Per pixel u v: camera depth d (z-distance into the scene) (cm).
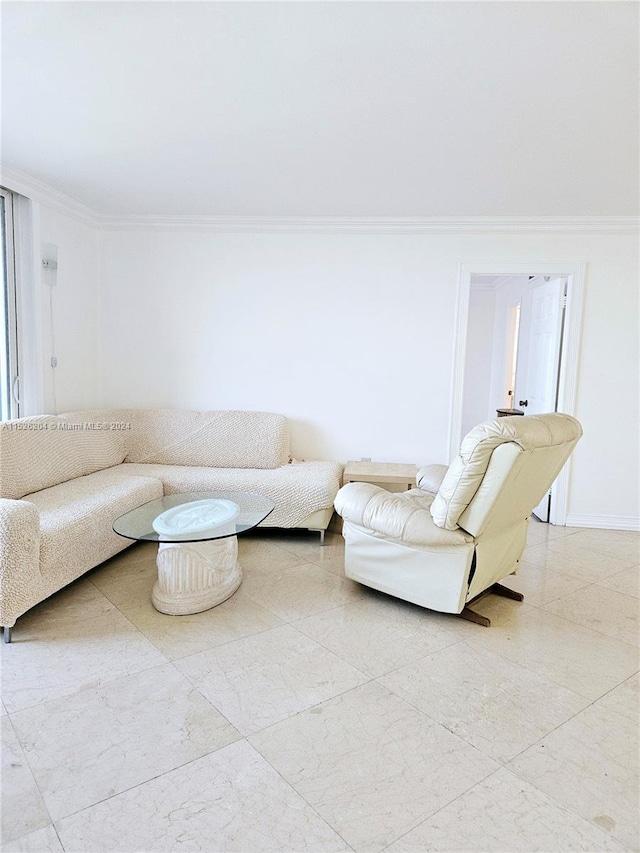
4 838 137
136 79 213
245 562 334
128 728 179
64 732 176
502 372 670
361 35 180
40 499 300
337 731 179
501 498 235
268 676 210
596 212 374
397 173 311
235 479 365
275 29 178
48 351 376
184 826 142
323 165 302
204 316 437
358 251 418
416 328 419
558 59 193
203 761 165
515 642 241
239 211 400
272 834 140
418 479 346
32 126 260
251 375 439
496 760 167
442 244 409
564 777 161
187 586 262
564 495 417
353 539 285
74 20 175
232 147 280
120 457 408
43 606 266
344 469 420
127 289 439
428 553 255
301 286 427
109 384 449
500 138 261
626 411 404
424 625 255
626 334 398
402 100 225
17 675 207
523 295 568
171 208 396
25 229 351
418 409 425
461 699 198
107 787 154
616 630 254
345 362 429
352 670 216
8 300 349
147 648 229
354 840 138
